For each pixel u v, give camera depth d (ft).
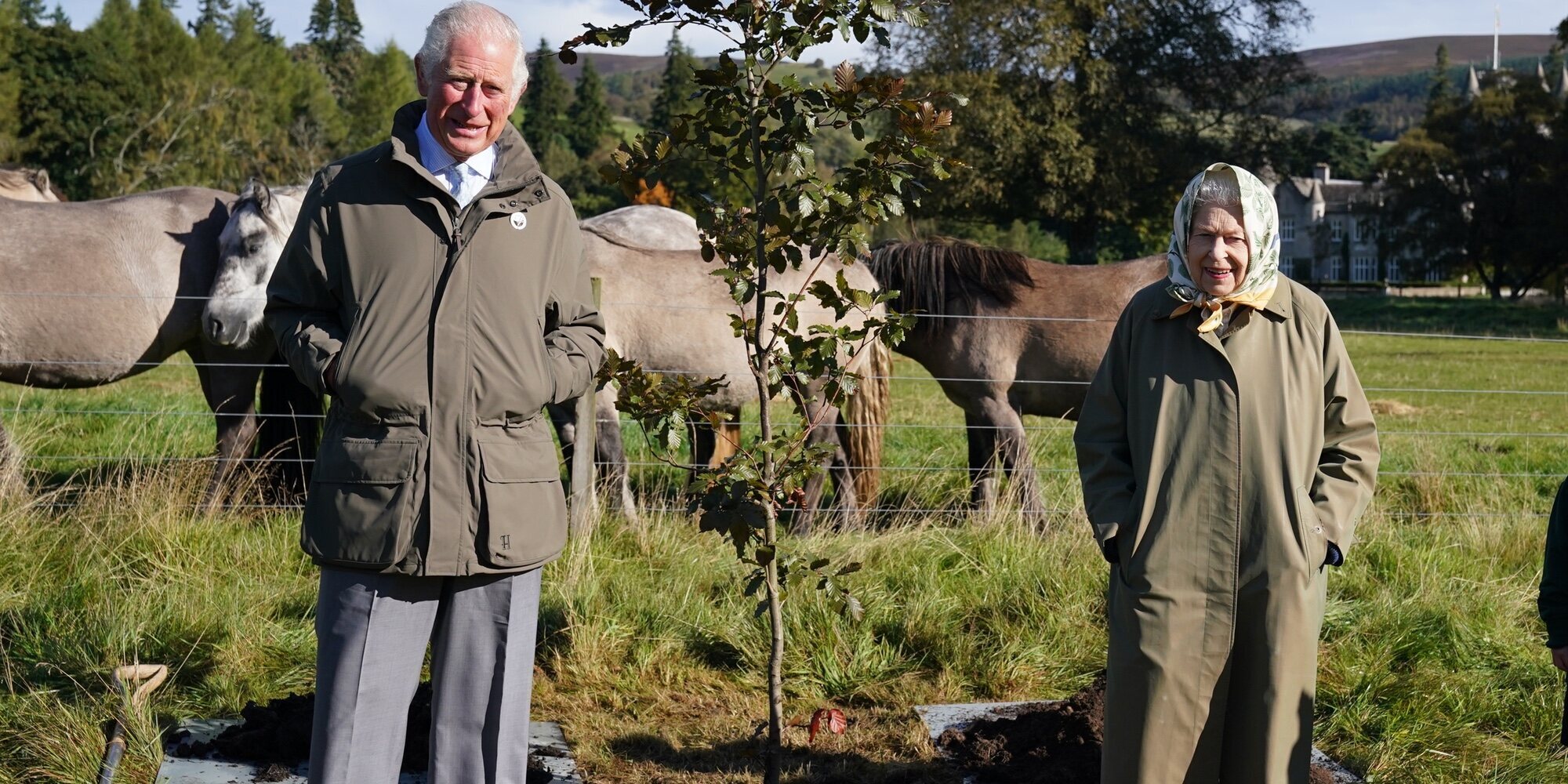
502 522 8.68
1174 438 9.00
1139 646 8.92
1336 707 14.25
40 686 13.82
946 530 19.86
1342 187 357.82
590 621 15.74
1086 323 22.52
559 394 9.19
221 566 17.78
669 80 254.47
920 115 9.95
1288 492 8.86
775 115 10.28
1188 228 8.98
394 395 8.48
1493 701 14.51
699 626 15.94
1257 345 9.02
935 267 22.65
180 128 163.94
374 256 8.68
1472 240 173.06
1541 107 166.30
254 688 14.10
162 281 20.93
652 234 25.64
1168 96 129.18
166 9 233.76
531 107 362.33
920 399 42.65
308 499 8.86
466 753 9.12
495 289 8.75
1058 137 110.22
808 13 10.03
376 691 8.76
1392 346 86.12
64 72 190.29
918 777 12.45
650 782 12.37
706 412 10.73
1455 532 21.34
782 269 10.48
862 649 15.34
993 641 16.03
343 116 281.33
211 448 26.78
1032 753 12.55
